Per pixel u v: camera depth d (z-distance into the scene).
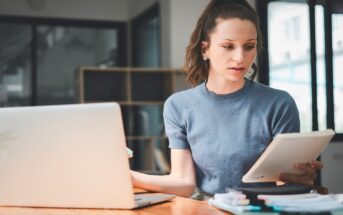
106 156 1.43
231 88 1.86
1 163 1.52
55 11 6.68
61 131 1.45
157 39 6.95
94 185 1.46
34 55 6.75
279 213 1.24
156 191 1.77
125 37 6.95
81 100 5.44
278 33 5.38
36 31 6.70
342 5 4.70
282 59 5.31
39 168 1.49
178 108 1.94
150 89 5.72
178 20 5.70
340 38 4.72
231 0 1.77
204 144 1.87
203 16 1.82
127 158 1.43
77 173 1.46
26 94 6.87
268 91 1.86
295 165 1.57
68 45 7.12
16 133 1.49
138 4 6.62
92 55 7.25
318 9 4.69
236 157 1.82
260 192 1.35
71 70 7.17
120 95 5.66
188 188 1.84
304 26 5.02
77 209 1.48
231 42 1.67
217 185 1.85
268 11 5.51
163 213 1.39
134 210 1.45
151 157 5.84
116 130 1.41
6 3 6.48
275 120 1.81
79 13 6.77
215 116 1.86
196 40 1.87
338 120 4.82
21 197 1.52
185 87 5.57
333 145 4.82
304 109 5.02
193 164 1.93
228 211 1.37
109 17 6.90
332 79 4.67
